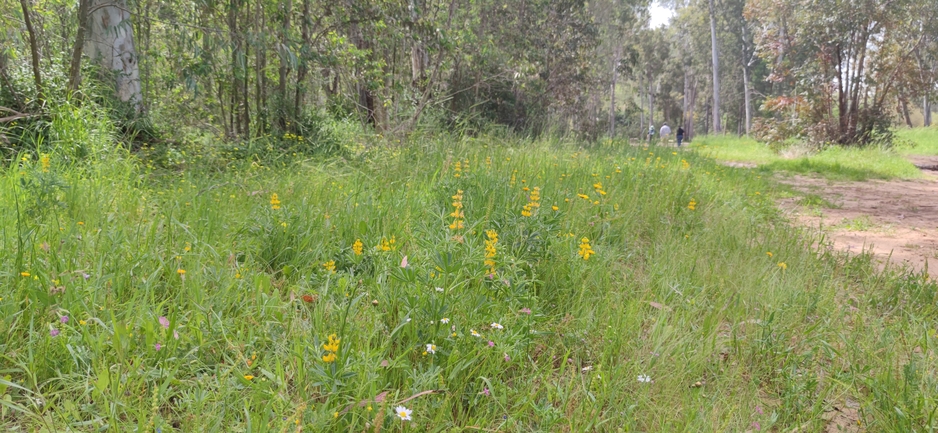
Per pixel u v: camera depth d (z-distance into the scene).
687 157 12.34
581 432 2.19
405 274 2.81
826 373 2.94
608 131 22.17
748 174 11.53
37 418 1.93
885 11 20.20
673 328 3.10
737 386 2.70
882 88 22.11
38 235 3.17
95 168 5.04
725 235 5.22
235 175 5.99
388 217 4.17
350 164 6.77
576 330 3.02
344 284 2.92
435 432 2.10
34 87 6.46
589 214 5.05
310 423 1.99
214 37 7.94
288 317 2.70
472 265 3.10
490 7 15.86
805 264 4.62
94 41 7.87
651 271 4.02
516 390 2.45
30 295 2.47
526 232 3.82
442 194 4.87
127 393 2.10
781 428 2.48
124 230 3.45
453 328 2.64
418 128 9.52
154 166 6.18
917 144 25.28
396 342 2.68
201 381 2.14
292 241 3.61
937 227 7.37
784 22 22.70
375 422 1.95
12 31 7.17
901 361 3.07
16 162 4.95
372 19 9.98
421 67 13.32
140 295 2.74
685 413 2.38
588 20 19.19
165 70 9.98
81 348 2.23
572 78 18.20
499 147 7.73
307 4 9.63
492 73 15.09
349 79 10.37
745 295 3.74
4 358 2.21
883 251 5.91
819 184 12.01
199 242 3.36
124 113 7.20
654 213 5.59
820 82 21.34
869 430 2.48
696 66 50.53
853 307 3.97
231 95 9.59
